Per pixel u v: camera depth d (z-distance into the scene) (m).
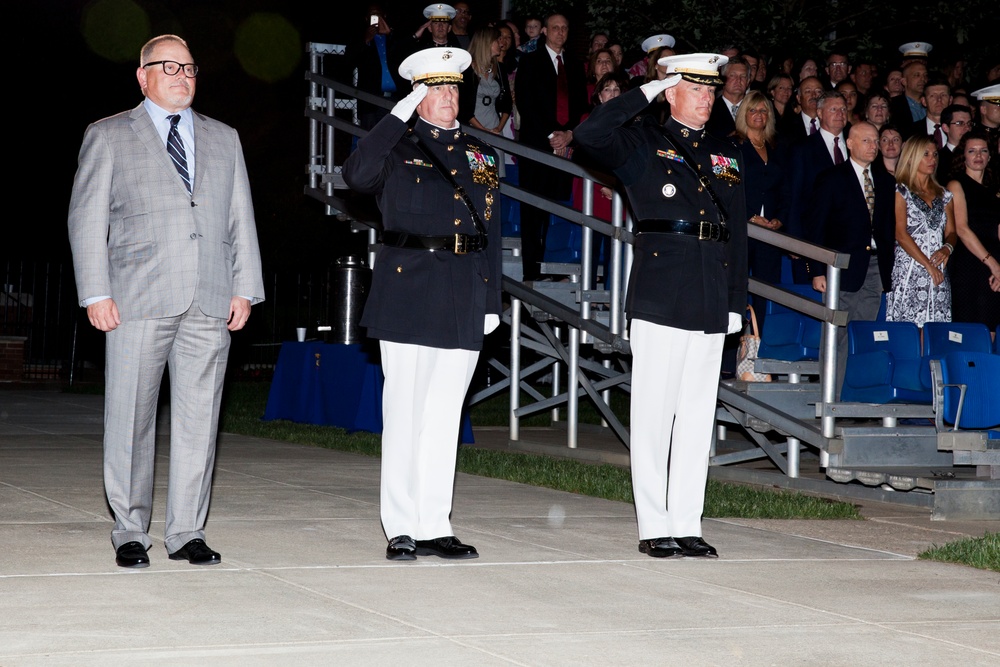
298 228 24.42
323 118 12.62
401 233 5.89
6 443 10.01
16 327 19.89
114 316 5.45
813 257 8.56
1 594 4.93
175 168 5.54
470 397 11.80
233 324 5.75
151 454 5.67
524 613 4.88
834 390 8.64
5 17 24.77
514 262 11.44
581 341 10.40
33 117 25.06
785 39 14.79
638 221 6.26
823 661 4.36
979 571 6.00
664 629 4.72
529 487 8.48
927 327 9.03
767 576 5.75
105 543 5.99
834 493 8.77
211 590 5.11
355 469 8.99
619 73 10.53
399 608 4.90
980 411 7.95
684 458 6.29
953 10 15.48
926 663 4.38
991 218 9.75
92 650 4.21
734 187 6.29
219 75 25.34
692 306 6.10
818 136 9.66
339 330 11.67
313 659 4.18
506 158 12.24
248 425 11.73
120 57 25.11
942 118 10.77
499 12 19.94
